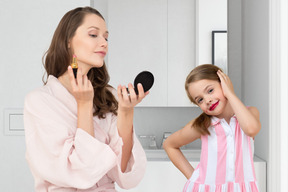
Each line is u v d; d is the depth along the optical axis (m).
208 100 1.25
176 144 1.46
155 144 2.06
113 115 0.91
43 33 1.63
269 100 1.63
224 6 2.02
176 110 2.14
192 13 2.03
